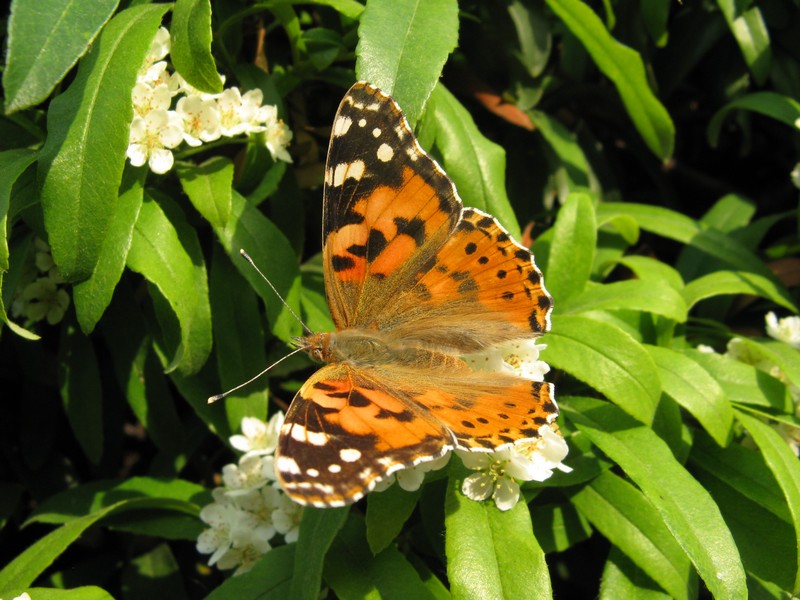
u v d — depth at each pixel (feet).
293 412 0.51
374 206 0.56
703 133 0.84
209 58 0.57
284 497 0.61
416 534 0.62
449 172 0.63
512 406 0.52
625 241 0.73
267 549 0.62
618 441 0.58
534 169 0.77
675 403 0.61
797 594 0.56
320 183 0.71
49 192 0.56
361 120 0.55
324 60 0.66
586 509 0.58
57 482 0.72
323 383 0.53
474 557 0.54
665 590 0.57
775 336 0.67
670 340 0.65
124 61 0.57
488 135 0.78
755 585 0.59
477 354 0.55
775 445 0.58
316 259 0.70
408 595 0.56
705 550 0.55
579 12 0.68
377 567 0.57
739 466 0.61
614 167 0.82
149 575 0.68
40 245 0.64
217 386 0.64
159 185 0.64
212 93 0.58
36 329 0.69
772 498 0.59
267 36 0.70
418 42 0.58
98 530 0.71
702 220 0.76
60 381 0.67
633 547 0.57
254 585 0.58
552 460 0.56
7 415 0.73
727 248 0.71
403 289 0.57
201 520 0.65
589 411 0.60
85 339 0.67
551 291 0.65
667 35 0.77
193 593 0.70
